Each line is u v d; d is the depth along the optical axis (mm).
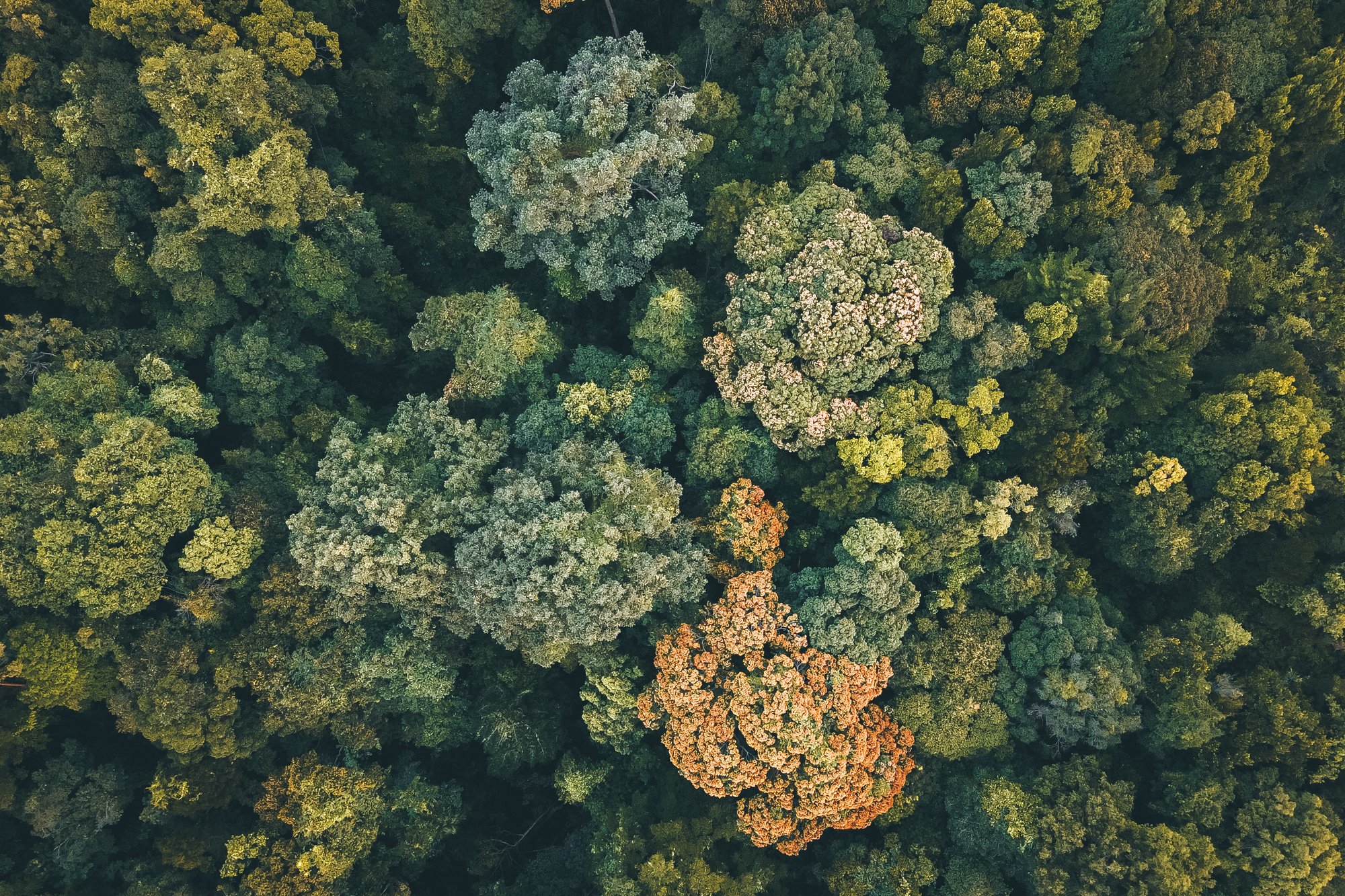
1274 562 27875
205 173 29031
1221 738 27406
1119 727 26812
